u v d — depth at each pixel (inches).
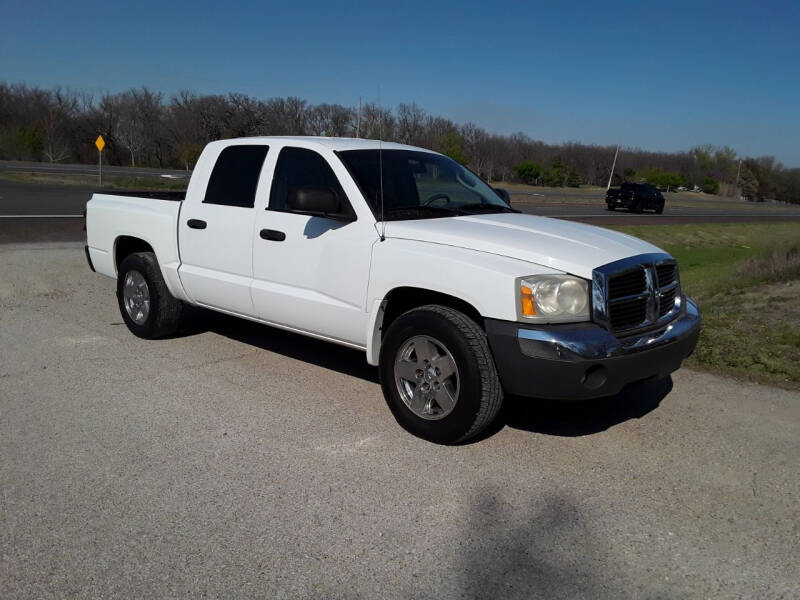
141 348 243.8
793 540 128.2
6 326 270.1
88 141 2859.3
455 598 109.3
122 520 130.1
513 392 156.2
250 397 197.0
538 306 150.8
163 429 173.2
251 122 2743.6
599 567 118.3
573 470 154.8
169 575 113.7
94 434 169.3
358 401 195.6
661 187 3826.3
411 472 152.0
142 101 2910.9
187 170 2401.6
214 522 130.0
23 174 1318.9
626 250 167.9
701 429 180.5
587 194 2701.8
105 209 264.5
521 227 178.4
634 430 178.9
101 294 336.2
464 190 211.2
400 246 171.2
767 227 1270.9
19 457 155.7
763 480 152.1
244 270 210.8
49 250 465.4
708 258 780.0
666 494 144.6
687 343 173.6
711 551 124.0
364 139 215.8
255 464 154.5
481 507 137.6
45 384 204.4
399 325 169.5
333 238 185.3
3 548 120.5
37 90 2925.7
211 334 263.1
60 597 108.0
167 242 235.5
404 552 121.5
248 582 112.3
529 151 3794.3
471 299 156.5
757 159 4461.1
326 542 124.1
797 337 267.6
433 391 165.3
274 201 204.2
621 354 153.1
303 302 194.4
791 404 200.8
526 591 111.3
